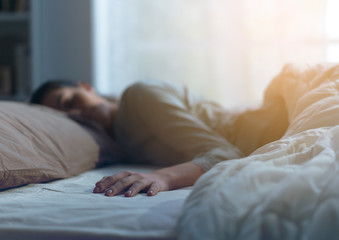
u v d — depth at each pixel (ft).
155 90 3.83
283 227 1.44
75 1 7.72
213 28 7.31
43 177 2.78
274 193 1.53
